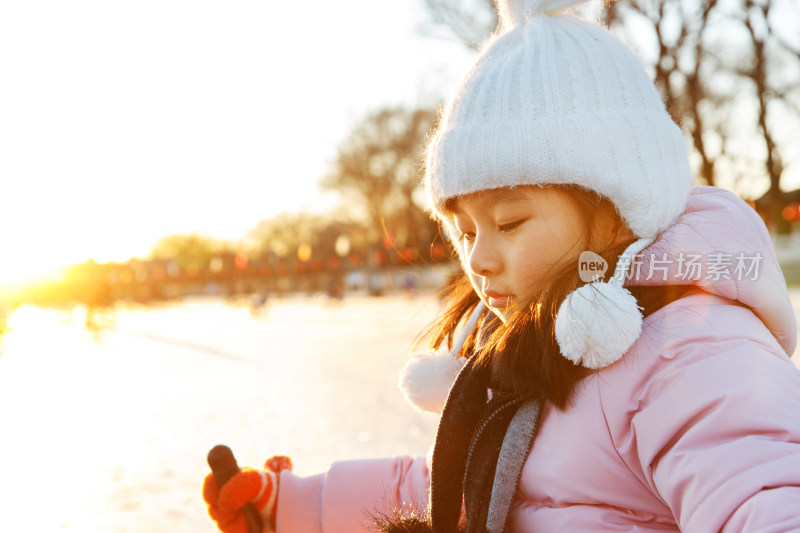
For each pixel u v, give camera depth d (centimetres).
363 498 132
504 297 106
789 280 2078
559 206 100
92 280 2411
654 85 112
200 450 409
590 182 98
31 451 412
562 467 99
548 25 110
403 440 412
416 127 4472
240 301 5153
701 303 97
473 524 104
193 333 1820
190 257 7519
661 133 103
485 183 100
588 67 103
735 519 80
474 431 109
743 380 86
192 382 764
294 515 131
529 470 103
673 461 87
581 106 101
